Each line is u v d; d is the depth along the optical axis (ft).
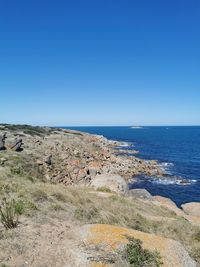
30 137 214.07
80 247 29.71
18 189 52.26
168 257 28.60
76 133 353.51
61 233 34.14
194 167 244.63
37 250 29.37
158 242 30.27
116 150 335.26
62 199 53.52
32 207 42.78
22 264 26.63
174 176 204.64
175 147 415.85
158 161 272.10
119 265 27.07
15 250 28.78
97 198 66.18
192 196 157.89
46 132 283.59
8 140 143.23
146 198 97.09
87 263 27.40
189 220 79.00
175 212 84.12
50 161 144.77
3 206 41.04
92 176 139.64
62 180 127.65
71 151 210.59
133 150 350.23
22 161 109.50
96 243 29.76
